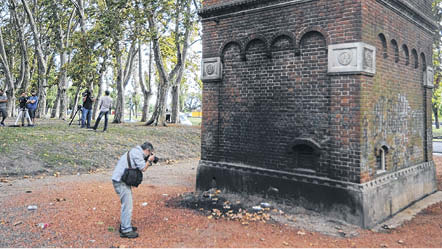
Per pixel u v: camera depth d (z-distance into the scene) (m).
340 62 6.33
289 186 7.06
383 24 6.98
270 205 7.06
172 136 18.25
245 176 7.79
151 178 10.48
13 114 24.66
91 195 7.82
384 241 5.41
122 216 5.32
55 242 5.03
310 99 6.84
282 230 5.74
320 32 6.64
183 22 19.31
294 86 7.09
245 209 6.91
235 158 8.09
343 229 5.89
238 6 7.93
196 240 5.18
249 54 7.86
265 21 7.52
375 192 6.41
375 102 6.68
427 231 5.97
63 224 5.79
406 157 8.02
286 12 7.20
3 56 23.97
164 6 18.00
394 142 7.46
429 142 9.22
